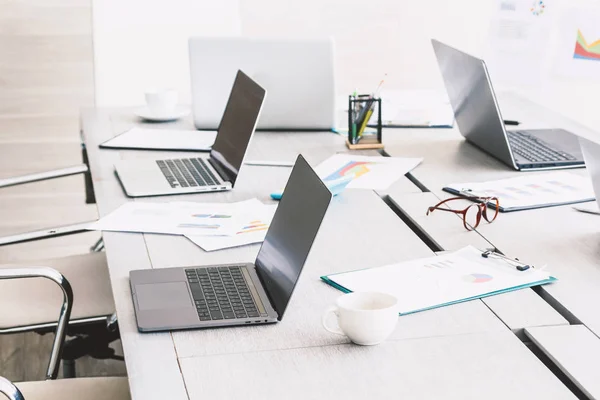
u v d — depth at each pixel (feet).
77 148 13.61
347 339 4.85
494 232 6.53
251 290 5.48
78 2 13.10
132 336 4.90
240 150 7.67
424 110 10.34
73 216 13.53
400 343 4.79
